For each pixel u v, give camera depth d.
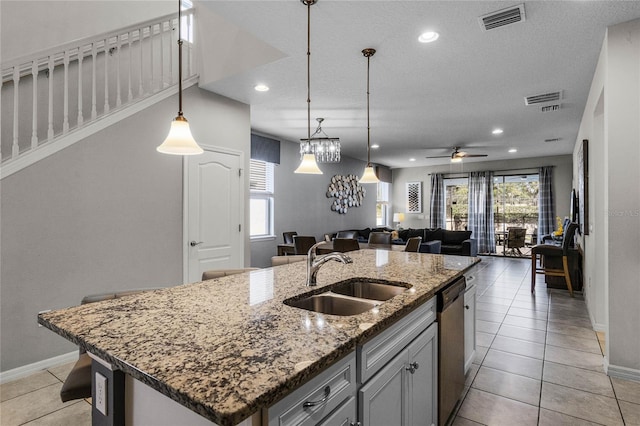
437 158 8.98
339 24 2.50
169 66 3.90
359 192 9.12
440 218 10.14
